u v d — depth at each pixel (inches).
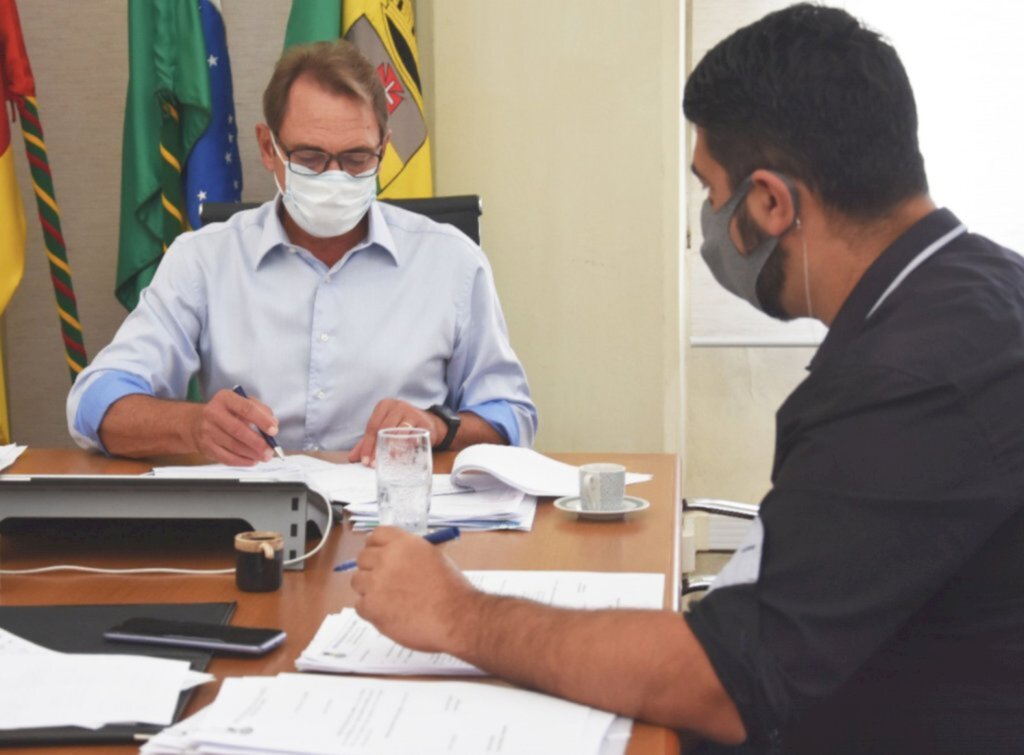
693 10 147.6
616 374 129.3
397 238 90.6
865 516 38.3
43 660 41.0
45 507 57.7
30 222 137.4
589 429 130.4
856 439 38.9
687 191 146.6
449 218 96.6
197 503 57.2
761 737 38.5
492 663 40.3
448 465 75.9
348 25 121.6
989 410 38.8
